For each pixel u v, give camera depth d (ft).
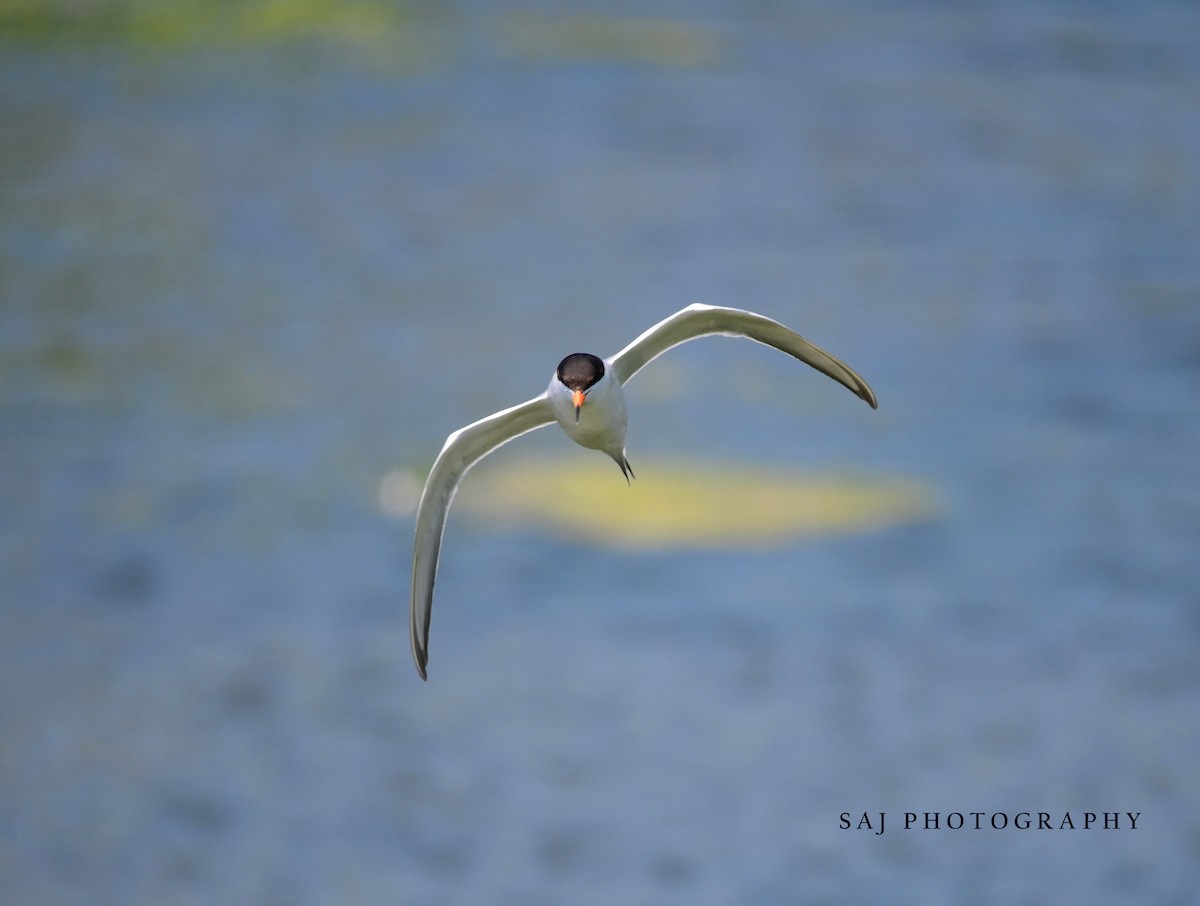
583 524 73.82
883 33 209.26
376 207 139.64
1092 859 49.01
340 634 65.16
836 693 60.13
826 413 91.09
